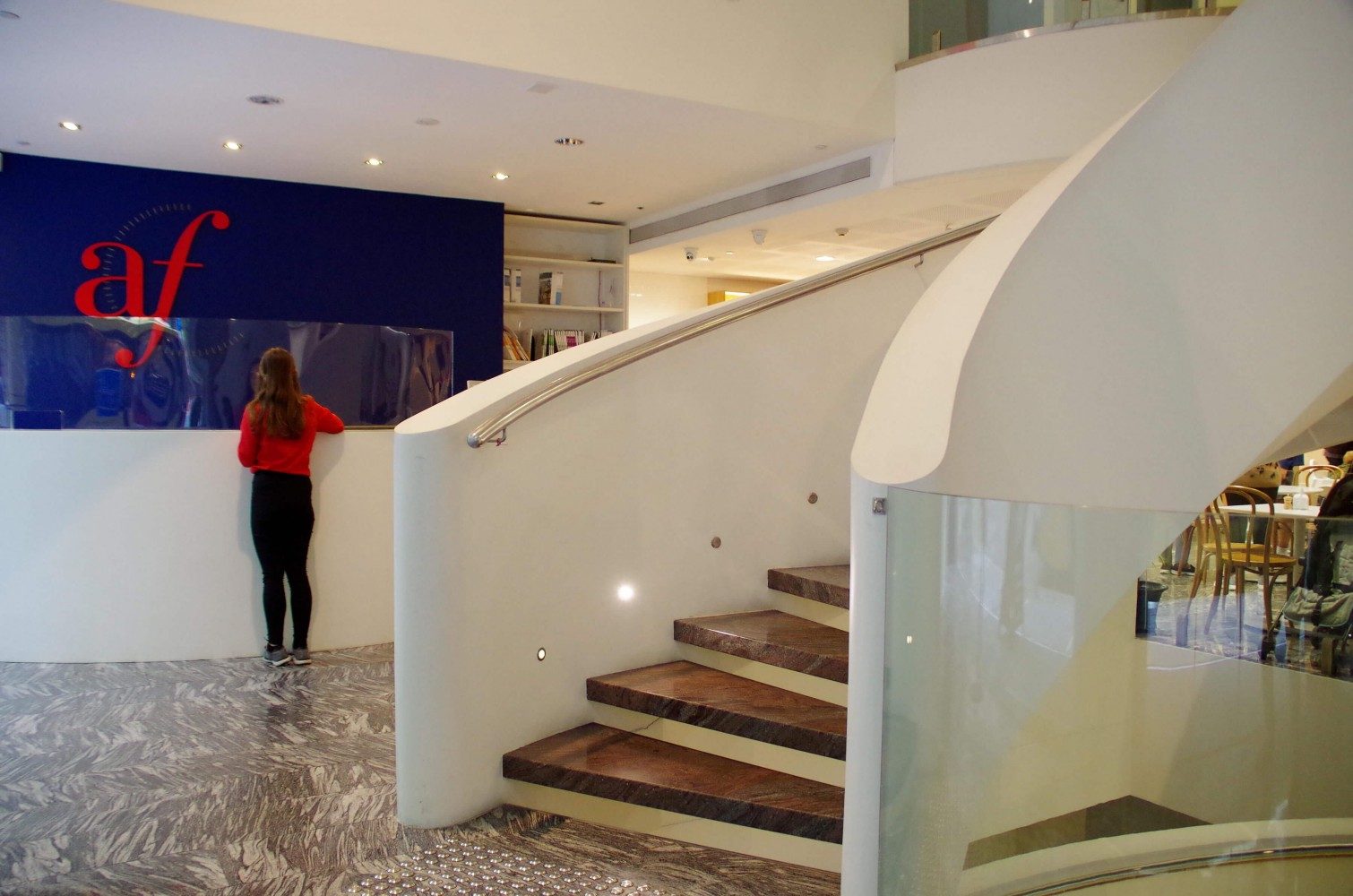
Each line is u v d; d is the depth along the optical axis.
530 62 5.44
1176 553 2.06
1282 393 2.87
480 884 2.78
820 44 6.43
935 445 2.20
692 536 4.04
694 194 8.63
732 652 3.73
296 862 2.91
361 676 4.91
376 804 3.36
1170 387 2.80
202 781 3.55
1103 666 2.05
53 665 5.09
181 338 5.22
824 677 3.40
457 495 3.17
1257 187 2.84
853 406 4.55
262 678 4.87
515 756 3.36
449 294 8.84
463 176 7.93
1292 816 2.12
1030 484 2.58
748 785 3.10
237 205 8.01
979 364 2.48
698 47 5.97
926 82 6.61
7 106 6.04
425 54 5.16
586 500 3.67
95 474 5.11
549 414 3.51
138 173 7.69
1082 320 2.70
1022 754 2.04
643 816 3.14
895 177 6.80
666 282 11.96
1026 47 6.27
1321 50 2.86
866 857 2.18
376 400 5.68
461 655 3.19
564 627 3.62
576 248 10.26
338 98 5.87
